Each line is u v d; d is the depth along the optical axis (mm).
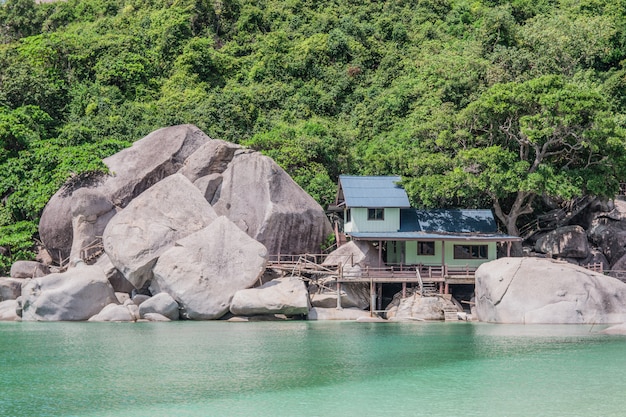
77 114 72062
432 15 93250
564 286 44750
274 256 53000
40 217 56906
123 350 34062
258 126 72438
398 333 40094
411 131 64625
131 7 96188
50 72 75875
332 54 85375
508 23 79688
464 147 55719
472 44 80438
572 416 22047
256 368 29531
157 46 86688
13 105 67375
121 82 79500
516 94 52531
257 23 91938
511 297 45062
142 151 58312
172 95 76875
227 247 47469
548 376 27719
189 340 37219
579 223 59250
